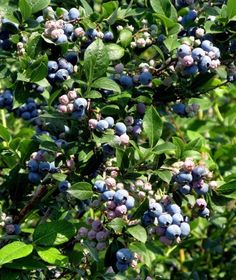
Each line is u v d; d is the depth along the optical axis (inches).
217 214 49.3
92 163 33.0
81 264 34.0
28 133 46.9
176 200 32.1
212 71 33.8
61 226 31.7
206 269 49.6
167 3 35.3
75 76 33.3
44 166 33.1
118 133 32.0
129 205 30.1
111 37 35.4
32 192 38.4
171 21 34.3
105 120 31.7
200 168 31.1
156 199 31.4
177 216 30.6
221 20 33.9
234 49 34.8
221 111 56.9
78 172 33.2
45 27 33.5
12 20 34.9
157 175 32.1
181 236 30.8
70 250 34.3
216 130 54.5
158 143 34.3
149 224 30.9
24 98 34.1
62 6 40.0
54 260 30.4
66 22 34.2
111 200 30.2
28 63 32.7
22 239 33.8
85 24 34.6
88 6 36.3
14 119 51.6
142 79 33.6
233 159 50.9
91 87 32.3
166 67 34.3
